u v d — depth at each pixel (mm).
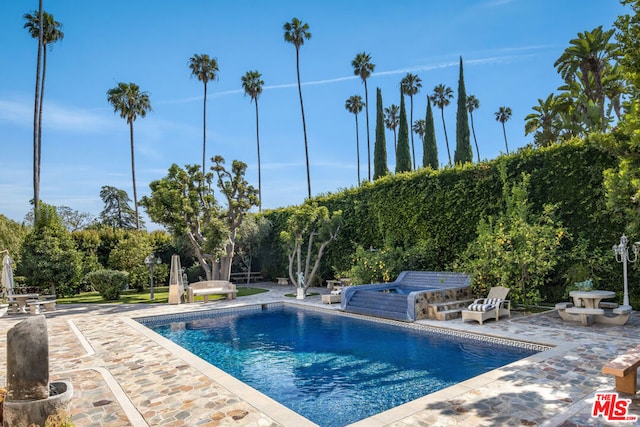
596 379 5734
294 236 18922
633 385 5082
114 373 6887
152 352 8328
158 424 4773
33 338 4234
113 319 12602
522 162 13148
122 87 35688
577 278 11117
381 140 33688
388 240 17031
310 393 6262
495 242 11711
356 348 8953
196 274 24609
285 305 16156
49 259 17938
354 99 47938
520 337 8523
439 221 15547
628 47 7617
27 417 4043
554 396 5160
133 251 21312
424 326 10555
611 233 11078
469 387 5586
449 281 14031
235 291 17672
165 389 6008
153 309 14719
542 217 11750
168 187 18531
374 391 6250
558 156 12281
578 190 11797
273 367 7750
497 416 4625
